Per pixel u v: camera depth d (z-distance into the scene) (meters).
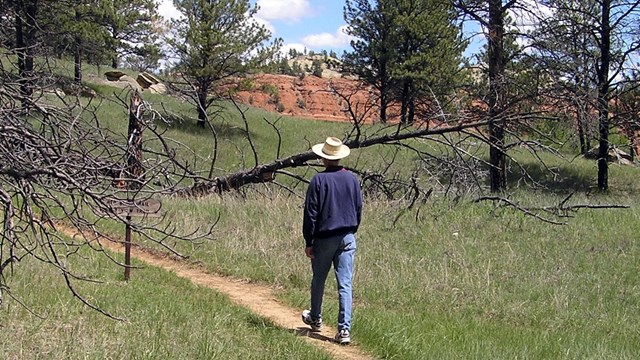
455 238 12.95
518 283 10.64
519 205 15.18
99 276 9.24
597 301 10.16
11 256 5.12
